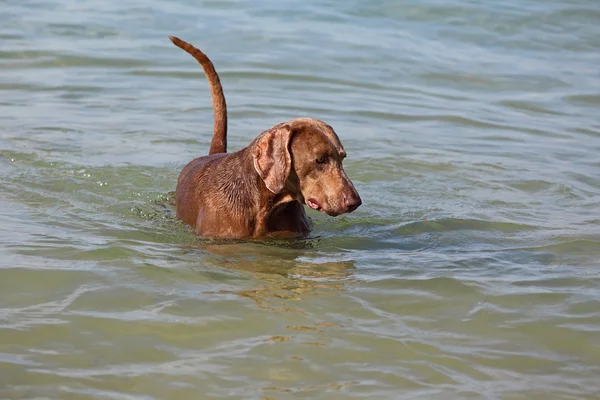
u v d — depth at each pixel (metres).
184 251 8.51
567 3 19.72
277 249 8.75
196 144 12.54
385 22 18.75
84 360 6.20
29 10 18.72
